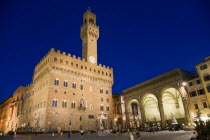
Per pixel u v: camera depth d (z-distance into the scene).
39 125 69.00
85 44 95.50
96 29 101.00
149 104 97.81
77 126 74.00
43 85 76.50
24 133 63.44
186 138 28.92
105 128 84.19
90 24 98.81
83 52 95.81
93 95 85.75
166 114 90.19
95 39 99.12
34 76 90.81
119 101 99.25
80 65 85.38
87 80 86.06
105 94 92.06
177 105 82.50
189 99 60.44
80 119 76.25
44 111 68.38
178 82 65.12
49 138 41.62
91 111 81.75
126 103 91.75
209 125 23.97
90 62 90.94
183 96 62.25
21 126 86.12
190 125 56.50
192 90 60.12
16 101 105.62
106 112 88.50
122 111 95.50
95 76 90.44
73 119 73.75
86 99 81.94
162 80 72.69
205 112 54.72
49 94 70.12
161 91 72.19
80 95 80.25
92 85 87.38
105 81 94.94
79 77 83.12
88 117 79.44
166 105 90.62
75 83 80.56
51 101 69.75
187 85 62.12
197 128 25.12
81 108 77.69
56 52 78.19
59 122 69.06
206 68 56.84
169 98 88.56
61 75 76.62
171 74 68.38
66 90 76.06
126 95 92.88
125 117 94.38
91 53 93.62
